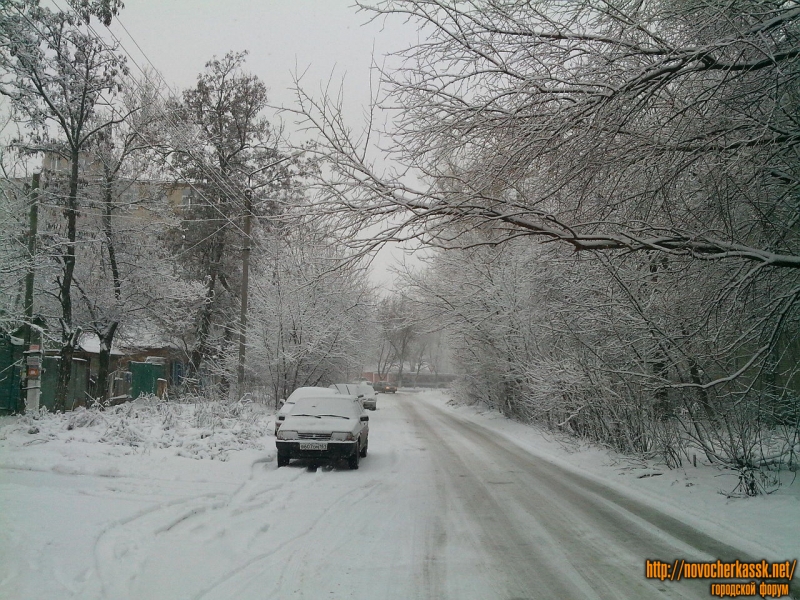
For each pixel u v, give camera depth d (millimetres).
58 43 21641
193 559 5887
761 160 7918
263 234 22812
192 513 7715
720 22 7598
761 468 10305
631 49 7859
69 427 14094
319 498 9688
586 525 8031
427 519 8281
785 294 8266
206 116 29609
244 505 8547
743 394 9445
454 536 7355
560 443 17156
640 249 8656
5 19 19625
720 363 10633
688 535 7535
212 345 32062
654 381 11625
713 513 8484
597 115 7824
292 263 22562
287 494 9883
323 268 9344
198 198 30016
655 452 12625
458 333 25984
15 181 22672
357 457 13422
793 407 10016
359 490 10562
